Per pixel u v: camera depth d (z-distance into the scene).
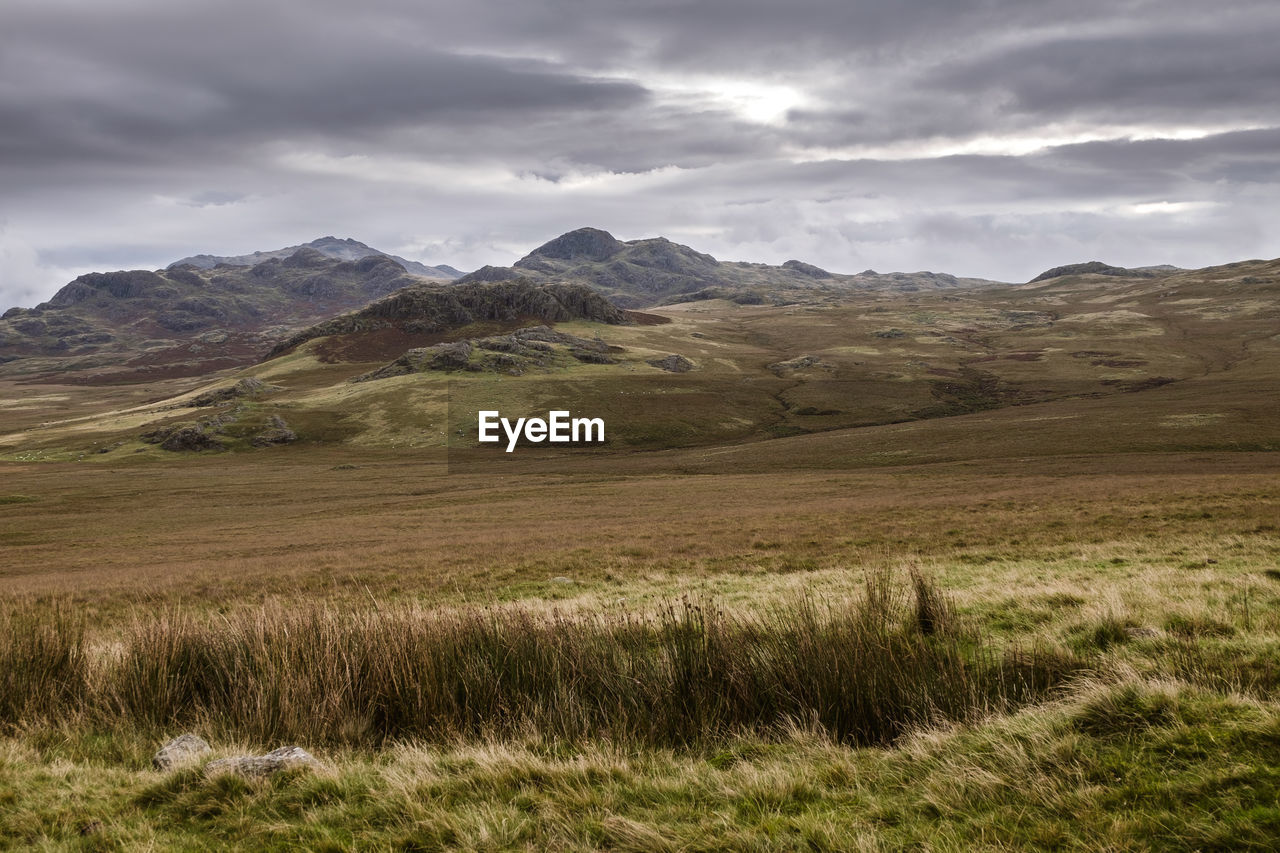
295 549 38.84
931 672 7.23
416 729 7.56
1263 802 4.30
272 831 5.30
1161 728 5.42
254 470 104.06
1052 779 5.03
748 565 23.28
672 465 89.69
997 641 9.15
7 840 5.51
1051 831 4.40
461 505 60.94
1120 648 8.03
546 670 8.24
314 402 149.62
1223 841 4.05
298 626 9.13
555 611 9.94
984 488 47.78
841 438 100.12
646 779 5.77
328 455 117.00
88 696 8.87
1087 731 5.76
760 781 5.51
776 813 4.99
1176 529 23.73
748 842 4.58
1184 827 4.23
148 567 34.22
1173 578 13.84
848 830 4.67
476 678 8.05
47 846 5.27
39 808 5.93
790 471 77.44
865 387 145.50
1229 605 10.41
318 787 5.94
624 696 7.60
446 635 8.79
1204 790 4.59
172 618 9.99
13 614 10.53
